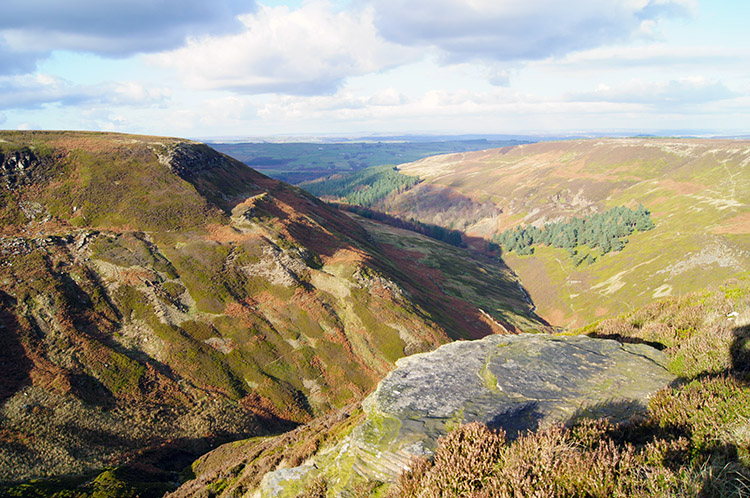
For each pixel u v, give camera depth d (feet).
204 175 317.42
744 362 31.01
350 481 31.53
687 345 37.65
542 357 41.75
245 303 216.54
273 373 186.39
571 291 447.83
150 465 126.82
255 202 309.01
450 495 23.00
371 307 235.20
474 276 459.73
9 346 153.79
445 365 43.45
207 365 179.32
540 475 21.43
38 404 135.54
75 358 158.92
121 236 224.94
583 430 25.62
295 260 252.21
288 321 214.07
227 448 134.41
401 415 34.71
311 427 76.89
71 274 192.95
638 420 26.35
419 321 234.79
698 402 24.70
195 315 200.44
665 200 577.43
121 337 178.81
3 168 238.27
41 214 225.76
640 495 18.76
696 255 391.04
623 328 53.47
